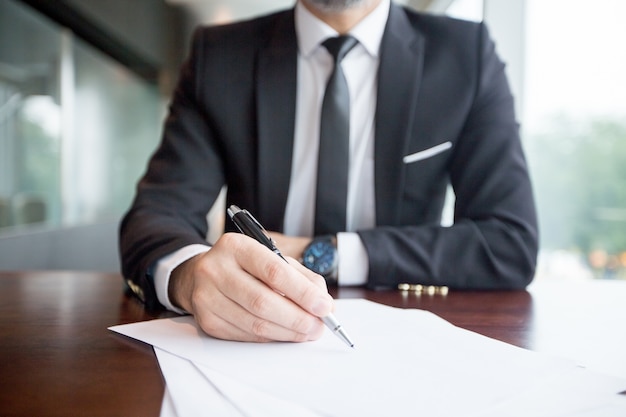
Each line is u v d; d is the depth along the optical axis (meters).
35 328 0.54
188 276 0.55
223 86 0.95
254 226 0.57
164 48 4.25
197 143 0.95
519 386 0.38
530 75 1.79
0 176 2.46
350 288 0.77
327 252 0.76
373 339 0.49
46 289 0.76
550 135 1.68
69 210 3.26
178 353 0.45
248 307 0.47
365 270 0.76
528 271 0.77
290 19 0.98
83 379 0.40
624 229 1.42
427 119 0.92
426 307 0.65
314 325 0.47
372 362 0.43
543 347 0.49
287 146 0.92
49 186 2.99
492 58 0.96
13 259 2.26
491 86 0.94
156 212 0.82
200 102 0.96
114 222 3.60
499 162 0.88
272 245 0.56
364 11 0.93
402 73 0.92
